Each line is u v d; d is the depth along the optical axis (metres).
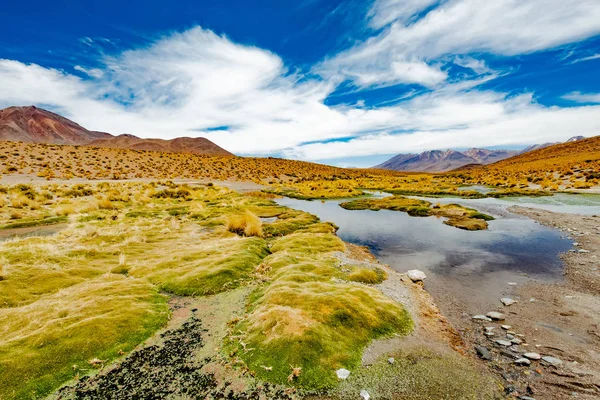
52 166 70.62
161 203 40.50
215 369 8.19
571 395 7.41
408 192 65.81
